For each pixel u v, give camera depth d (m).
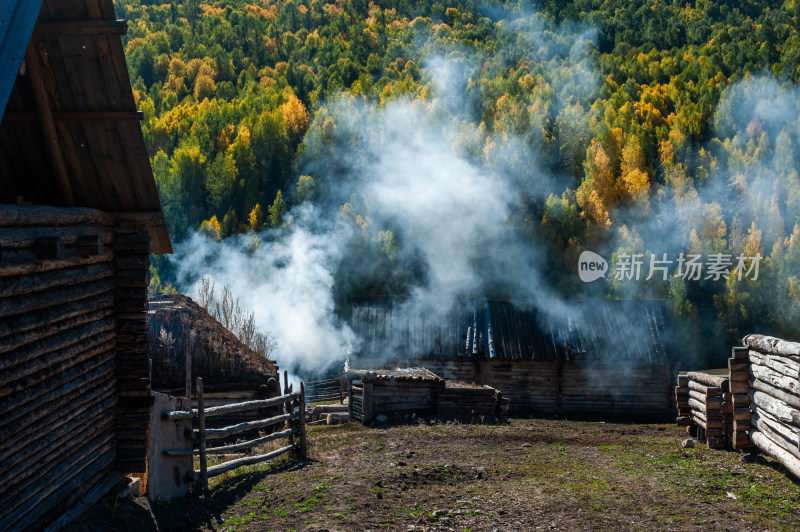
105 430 7.93
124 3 169.75
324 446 12.88
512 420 18.17
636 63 131.25
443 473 10.20
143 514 7.73
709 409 12.40
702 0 164.75
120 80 7.30
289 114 105.88
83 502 7.12
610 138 93.12
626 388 24.89
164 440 8.70
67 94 7.37
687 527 7.68
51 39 6.94
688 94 112.38
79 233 7.12
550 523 7.80
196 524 7.84
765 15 148.88
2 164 7.89
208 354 15.84
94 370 7.57
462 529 7.58
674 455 11.98
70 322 6.94
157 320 15.98
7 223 5.77
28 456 6.17
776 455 9.82
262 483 9.52
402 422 16.33
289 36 160.75
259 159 93.94
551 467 11.05
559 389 24.88
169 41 150.25
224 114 106.31
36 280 6.16
